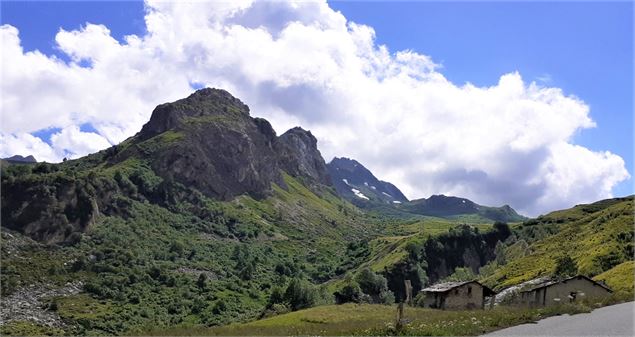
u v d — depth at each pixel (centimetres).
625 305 4956
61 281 19900
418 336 3809
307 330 5916
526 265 17825
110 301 19062
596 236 17138
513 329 3747
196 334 6425
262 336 5472
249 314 19538
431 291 10331
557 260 15062
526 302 9300
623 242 15238
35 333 14212
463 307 9981
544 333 3525
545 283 9281
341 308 10875
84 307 17762
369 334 4162
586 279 8612
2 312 15725
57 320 16050
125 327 16525
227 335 5984
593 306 4959
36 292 18250
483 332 3725
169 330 7356
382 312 10294
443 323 4347
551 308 4591
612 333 3459
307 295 16725
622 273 10500
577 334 3447
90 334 15050
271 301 18588
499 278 17688
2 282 18100
